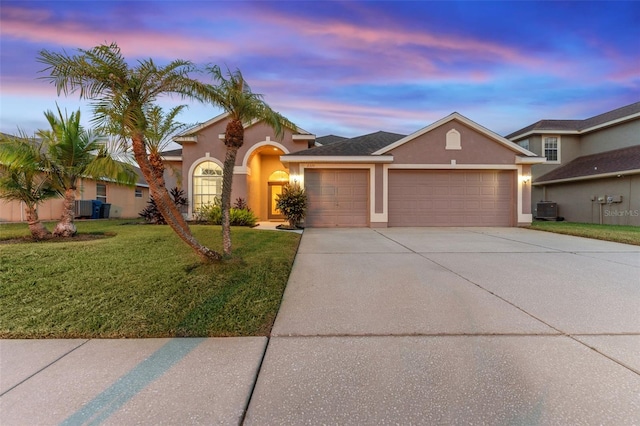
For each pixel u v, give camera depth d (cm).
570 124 1905
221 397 208
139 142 428
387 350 271
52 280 434
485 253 700
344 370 240
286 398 207
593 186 1525
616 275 512
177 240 741
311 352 269
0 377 230
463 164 1288
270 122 609
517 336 296
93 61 394
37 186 745
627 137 1571
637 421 185
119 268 495
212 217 1266
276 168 1733
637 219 1334
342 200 1298
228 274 478
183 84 467
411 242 865
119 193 1917
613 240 877
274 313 354
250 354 265
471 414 192
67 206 788
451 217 1312
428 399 206
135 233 859
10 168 681
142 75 418
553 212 1677
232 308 363
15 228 970
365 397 208
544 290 435
